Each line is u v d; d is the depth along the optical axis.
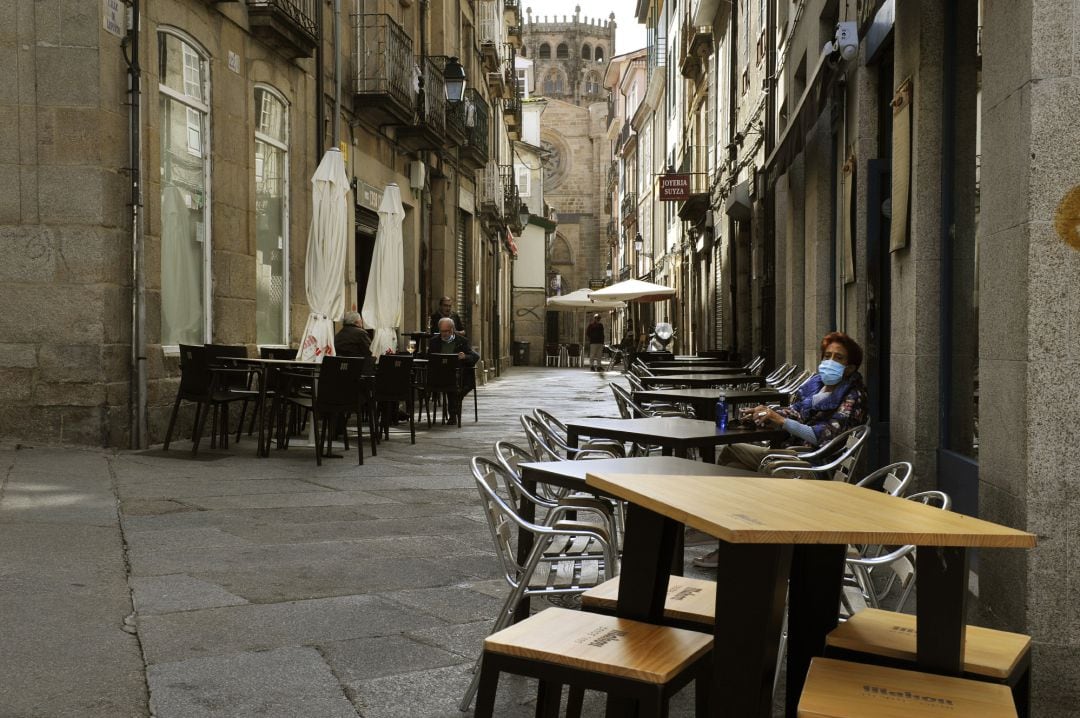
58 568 5.57
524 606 4.48
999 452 4.66
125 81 10.28
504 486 8.90
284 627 4.74
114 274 10.10
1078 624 4.27
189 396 10.24
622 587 3.10
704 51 30.56
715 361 19.88
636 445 7.35
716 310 28.45
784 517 2.64
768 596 2.55
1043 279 4.30
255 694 3.90
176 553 6.07
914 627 3.08
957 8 6.83
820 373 6.90
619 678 2.59
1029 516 4.31
